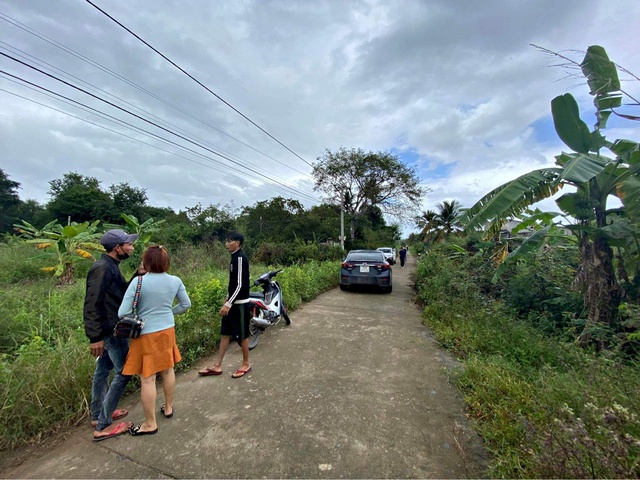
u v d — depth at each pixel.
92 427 2.44
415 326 5.38
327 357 3.93
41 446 2.22
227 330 3.35
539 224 6.18
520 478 1.76
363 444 2.22
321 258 15.41
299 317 5.98
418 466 2.00
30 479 1.90
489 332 4.19
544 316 4.84
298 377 3.34
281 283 7.02
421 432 2.37
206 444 2.21
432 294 6.79
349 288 9.30
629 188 4.07
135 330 2.24
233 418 2.54
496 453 2.01
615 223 4.35
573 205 4.51
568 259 5.86
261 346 4.34
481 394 2.72
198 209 16.86
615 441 1.56
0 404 2.29
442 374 3.42
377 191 25.70
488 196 5.14
